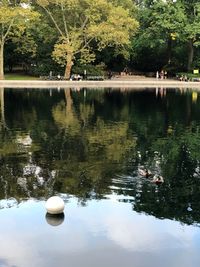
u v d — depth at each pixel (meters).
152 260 10.00
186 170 16.58
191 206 12.91
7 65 67.06
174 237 11.02
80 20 55.94
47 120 27.16
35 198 13.44
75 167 16.67
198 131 24.56
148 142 21.45
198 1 62.06
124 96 41.75
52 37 58.38
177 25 59.41
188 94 44.94
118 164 17.17
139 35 63.88
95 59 61.34
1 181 14.99
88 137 22.22
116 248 10.46
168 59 66.81
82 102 36.34
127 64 70.56
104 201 13.22
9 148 19.62
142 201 13.24
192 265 9.80
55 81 53.03
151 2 63.91
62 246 10.52
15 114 29.34
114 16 52.69
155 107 34.34
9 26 54.03
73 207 12.77
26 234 11.08
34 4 57.91
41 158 17.94
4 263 9.80
